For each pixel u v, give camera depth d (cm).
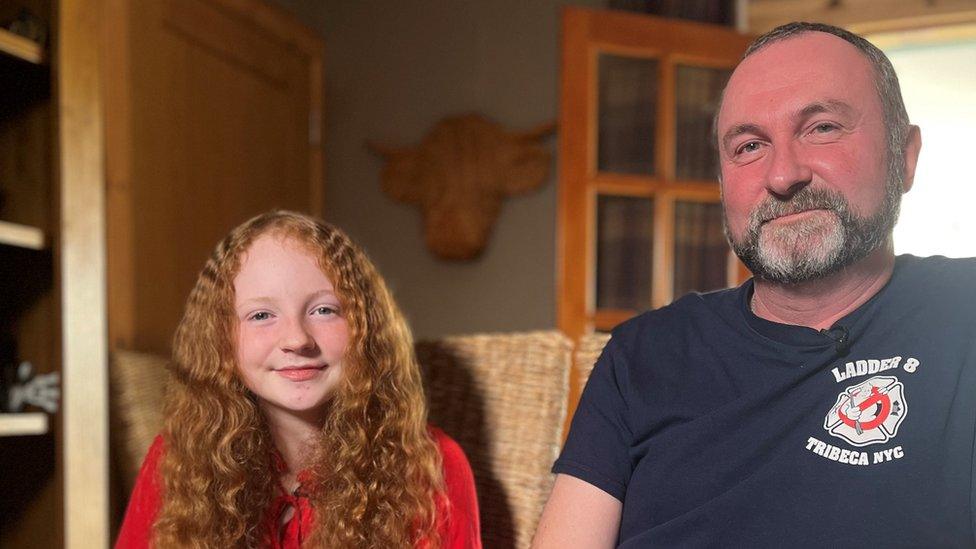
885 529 105
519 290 324
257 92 298
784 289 120
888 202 116
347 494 134
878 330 114
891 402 109
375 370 141
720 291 135
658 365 128
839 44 120
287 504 140
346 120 351
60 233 191
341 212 350
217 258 140
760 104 119
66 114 193
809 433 112
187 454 140
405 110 344
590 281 287
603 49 291
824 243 114
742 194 120
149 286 237
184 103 256
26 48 188
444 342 166
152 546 140
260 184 300
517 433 159
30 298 197
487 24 336
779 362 118
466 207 326
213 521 137
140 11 236
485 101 334
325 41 355
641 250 292
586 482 127
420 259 338
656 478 121
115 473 213
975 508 103
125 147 228
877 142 116
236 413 139
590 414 130
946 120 475
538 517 155
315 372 135
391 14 348
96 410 196
